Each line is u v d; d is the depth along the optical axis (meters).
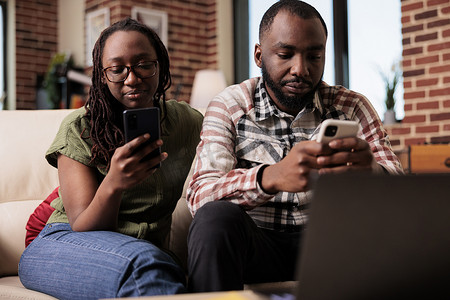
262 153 1.39
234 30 5.73
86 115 1.41
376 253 0.67
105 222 1.25
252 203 1.16
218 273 1.06
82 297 1.18
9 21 6.31
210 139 1.38
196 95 4.73
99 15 5.50
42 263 1.27
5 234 1.67
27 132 1.81
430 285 0.68
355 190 0.66
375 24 4.31
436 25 3.73
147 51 1.38
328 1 4.69
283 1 1.36
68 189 1.32
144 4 5.34
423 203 0.67
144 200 1.40
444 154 2.89
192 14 5.65
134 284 1.10
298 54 1.31
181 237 1.71
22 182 1.75
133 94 1.37
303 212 1.37
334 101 1.46
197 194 1.25
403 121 3.90
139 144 1.13
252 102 1.43
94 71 1.40
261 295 0.77
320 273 0.68
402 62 3.92
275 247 1.33
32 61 6.41
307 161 1.00
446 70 3.68
